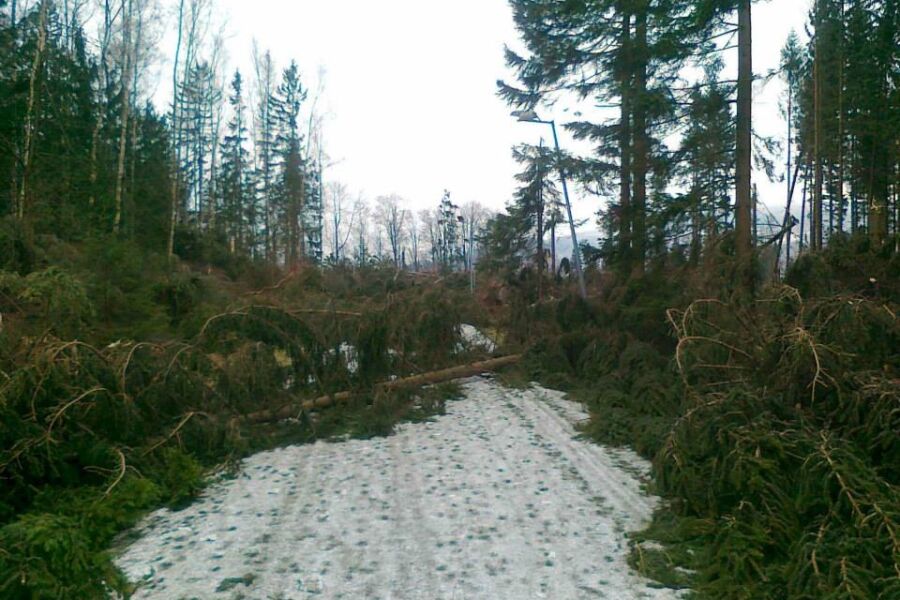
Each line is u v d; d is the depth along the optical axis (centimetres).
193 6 3092
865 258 962
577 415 979
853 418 534
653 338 1163
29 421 616
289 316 924
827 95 2278
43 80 1858
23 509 579
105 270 1090
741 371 716
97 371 680
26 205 1510
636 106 1374
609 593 418
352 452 800
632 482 658
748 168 1223
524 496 617
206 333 883
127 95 2345
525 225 2884
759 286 1057
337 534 527
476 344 1314
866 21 2022
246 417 842
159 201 2544
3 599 339
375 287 1586
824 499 437
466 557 477
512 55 1888
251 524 556
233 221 3812
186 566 470
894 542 381
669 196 1341
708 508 498
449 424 941
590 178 1678
